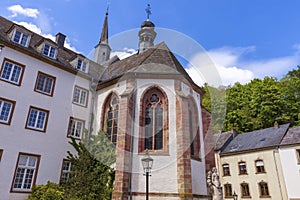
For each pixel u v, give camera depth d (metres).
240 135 26.28
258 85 31.23
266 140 22.25
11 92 12.57
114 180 9.48
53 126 13.82
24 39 14.04
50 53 15.22
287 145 20.02
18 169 12.05
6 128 11.95
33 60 13.99
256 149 21.83
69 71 15.49
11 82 12.71
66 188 10.26
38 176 12.52
